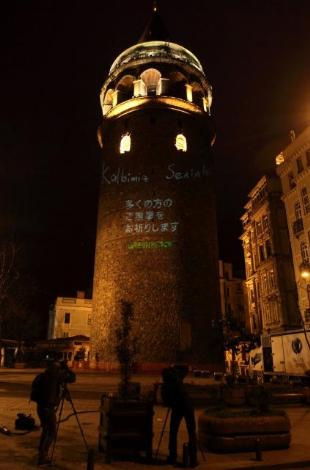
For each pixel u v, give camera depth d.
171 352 27.52
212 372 27.05
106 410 6.98
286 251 36.56
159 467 6.32
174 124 34.25
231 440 7.23
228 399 10.98
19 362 44.56
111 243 31.92
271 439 7.45
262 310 38.31
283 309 34.38
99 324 30.48
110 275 31.02
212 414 7.90
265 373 21.22
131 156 33.53
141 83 35.84
